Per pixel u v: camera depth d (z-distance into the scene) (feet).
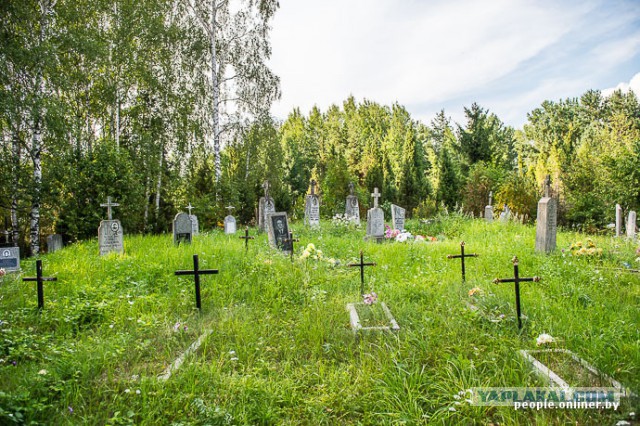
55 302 17.65
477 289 17.42
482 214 76.79
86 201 51.06
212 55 66.03
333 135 163.02
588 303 17.52
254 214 84.89
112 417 9.77
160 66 62.69
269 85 68.44
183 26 64.23
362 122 195.72
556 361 12.19
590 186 73.26
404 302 18.12
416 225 55.98
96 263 26.81
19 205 46.37
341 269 25.40
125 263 25.67
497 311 15.58
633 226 42.27
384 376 11.47
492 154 111.04
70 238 50.96
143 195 62.03
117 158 52.90
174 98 63.26
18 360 12.45
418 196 96.89
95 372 11.52
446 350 12.89
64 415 9.41
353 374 12.00
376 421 9.84
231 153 93.66
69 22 49.75
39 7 46.91
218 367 12.04
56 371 11.30
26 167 47.65
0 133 44.52
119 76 58.18
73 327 15.66
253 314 17.16
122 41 56.95
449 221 55.31
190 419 9.57
